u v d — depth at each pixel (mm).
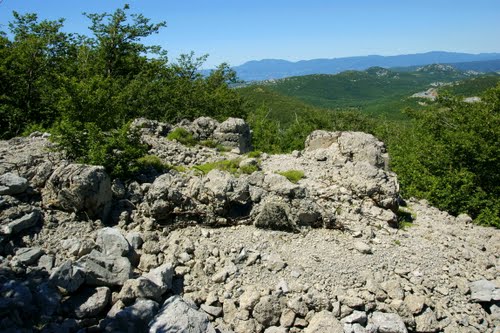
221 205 10133
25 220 8359
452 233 12039
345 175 13055
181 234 9539
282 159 15164
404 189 19109
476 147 19781
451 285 9156
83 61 26859
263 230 10031
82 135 10992
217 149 17297
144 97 25031
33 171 9859
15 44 24344
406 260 9680
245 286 8250
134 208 10070
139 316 6703
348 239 10109
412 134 30438
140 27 31031
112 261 7617
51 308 6633
